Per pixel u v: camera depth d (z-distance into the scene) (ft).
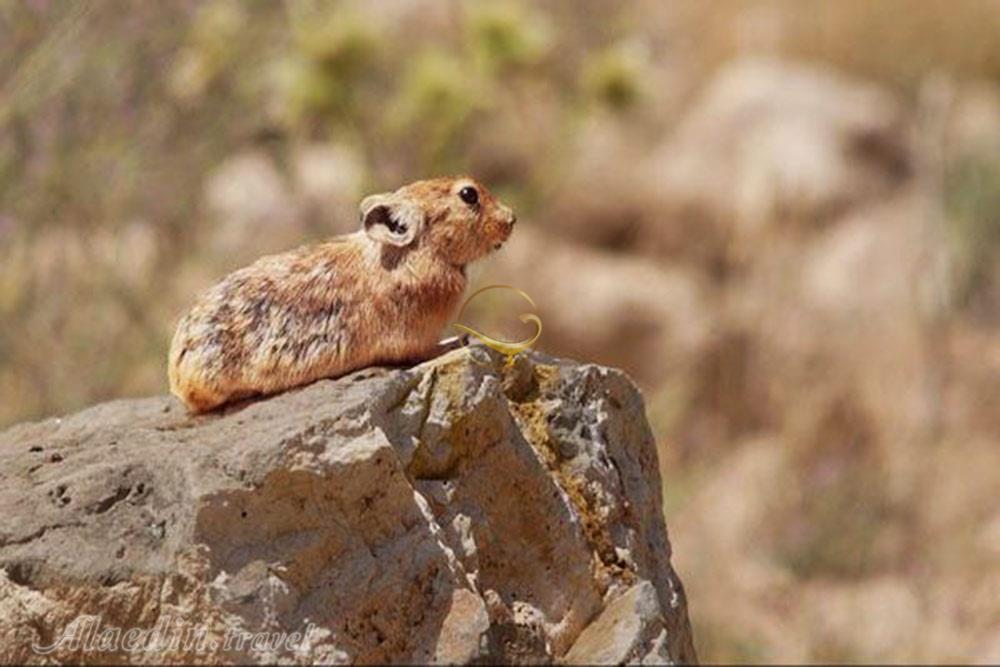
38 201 77.00
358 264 39.55
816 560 88.17
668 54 121.19
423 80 82.38
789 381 106.52
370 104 85.71
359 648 34.86
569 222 118.73
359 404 35.58
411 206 39.78
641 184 119.24
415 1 115.75
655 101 116.57
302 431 34.71
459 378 37.11
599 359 113.60
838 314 109.09
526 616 37.22
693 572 86.63
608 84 88.99
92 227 79.51
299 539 34.71
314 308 39.09
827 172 117.50
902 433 99.81
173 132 81.66
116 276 78.64
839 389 104.06
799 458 101.50
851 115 122.42
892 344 105.19
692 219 118.01
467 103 82.74
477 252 40.29
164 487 35.35
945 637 79.71
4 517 35.94
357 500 35.17
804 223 115.75
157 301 80.02
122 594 34.63
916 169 120.37
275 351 38.88
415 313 39.55
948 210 111.24
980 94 130.82
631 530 40.32
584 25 106.22
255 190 91.97
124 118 79.05
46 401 76.89
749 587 85.51
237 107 83.76
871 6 138.41
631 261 117.91
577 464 39.55
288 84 81.05
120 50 78.02
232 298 39.34
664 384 108.37
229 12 80.84
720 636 77.56
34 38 74.13
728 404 108.06
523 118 113.50
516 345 39.52
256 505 34.37
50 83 74.33
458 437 37.01
